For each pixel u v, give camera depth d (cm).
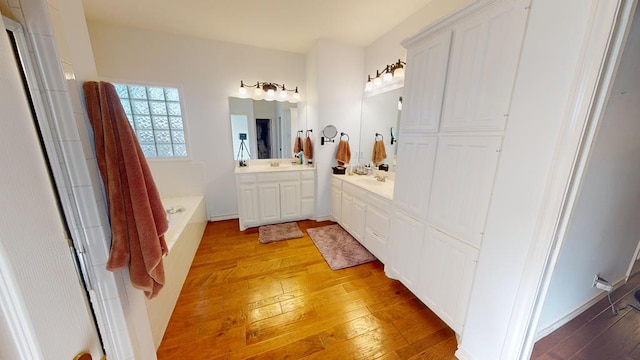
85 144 80
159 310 140
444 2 184
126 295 98
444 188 138
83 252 85
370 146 304
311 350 134
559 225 89
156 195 101
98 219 84
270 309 166
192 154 302
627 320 150
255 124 321
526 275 97
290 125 335
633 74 112
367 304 172
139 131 278
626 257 172
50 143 74
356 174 311
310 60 309
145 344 112
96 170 84
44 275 43
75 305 51
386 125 269
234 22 235
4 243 36
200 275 205
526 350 105
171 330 147
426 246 155
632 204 152
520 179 97
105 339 95
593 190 120
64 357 46
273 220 316
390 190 225
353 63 301
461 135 125
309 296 180
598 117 79
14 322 38
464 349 129
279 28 249
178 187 303
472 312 122
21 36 66
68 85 75
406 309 167
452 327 139
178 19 230
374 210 222
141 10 213
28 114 42
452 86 128
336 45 286
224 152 318
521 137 95
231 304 170
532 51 89
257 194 299
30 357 40
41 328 42
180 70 277
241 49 295
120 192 87
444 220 140
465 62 119
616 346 133
